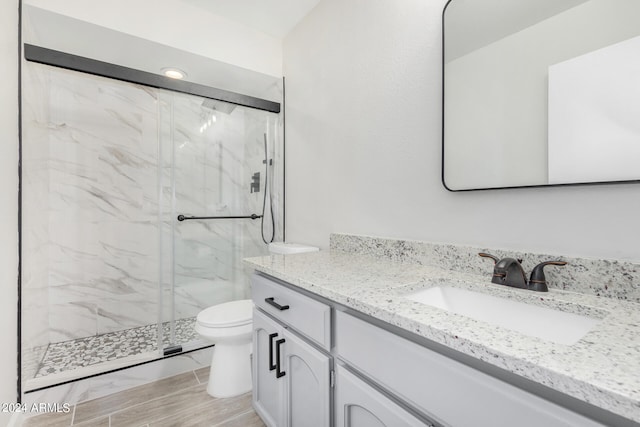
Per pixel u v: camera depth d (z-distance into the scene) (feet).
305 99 6.57
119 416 4.76
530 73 3.05
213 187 7.61
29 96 5.39
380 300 2.51
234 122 7.85
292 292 3.50
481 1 3.45
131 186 7.96
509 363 1.57
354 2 5.28
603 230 2.66
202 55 6.28
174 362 6.00
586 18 2.67
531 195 3.11
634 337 1.78
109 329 7.65
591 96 2.64
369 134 5.01
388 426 2.27
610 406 1.24
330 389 2.96
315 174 6.28
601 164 2.60
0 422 4.13
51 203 7.03
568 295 2.66
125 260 7.87
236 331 5.21
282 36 7.33
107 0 5.33
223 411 4.87
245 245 8.13
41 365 5.88
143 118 8.08
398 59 4.51
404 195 4.45
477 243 3.58
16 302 4.80
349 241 5.23
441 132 3.93
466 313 3.06
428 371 2.01
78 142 7.34
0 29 4.23
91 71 5.60
